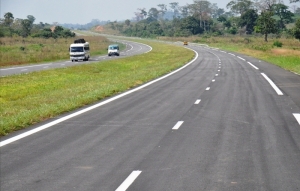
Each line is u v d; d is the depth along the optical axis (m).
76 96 22.34
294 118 15.58
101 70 48.12
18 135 13.16
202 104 19.66
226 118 15.73
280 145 11.26
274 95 22.77
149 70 43.44
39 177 8.66
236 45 117.12
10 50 85.12
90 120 15.78
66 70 44.84
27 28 145.00
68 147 11.38
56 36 144.38
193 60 64.12
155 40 176.75
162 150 10.85
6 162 9.93
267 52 79.88
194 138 12.29
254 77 34.38
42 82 34.31
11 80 35.38
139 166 9.34
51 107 18.02
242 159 9.84
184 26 198.12
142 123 14.98
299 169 8.95
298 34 111.25
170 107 18.89
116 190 7.73
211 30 191.75
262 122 14.84
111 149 11.06
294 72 39.38
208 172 8.79
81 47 66.25
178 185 7.95
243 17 174.00
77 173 8.88
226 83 29.77
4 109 18.95
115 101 21.30
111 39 188.12
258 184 7.96
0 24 163.12
